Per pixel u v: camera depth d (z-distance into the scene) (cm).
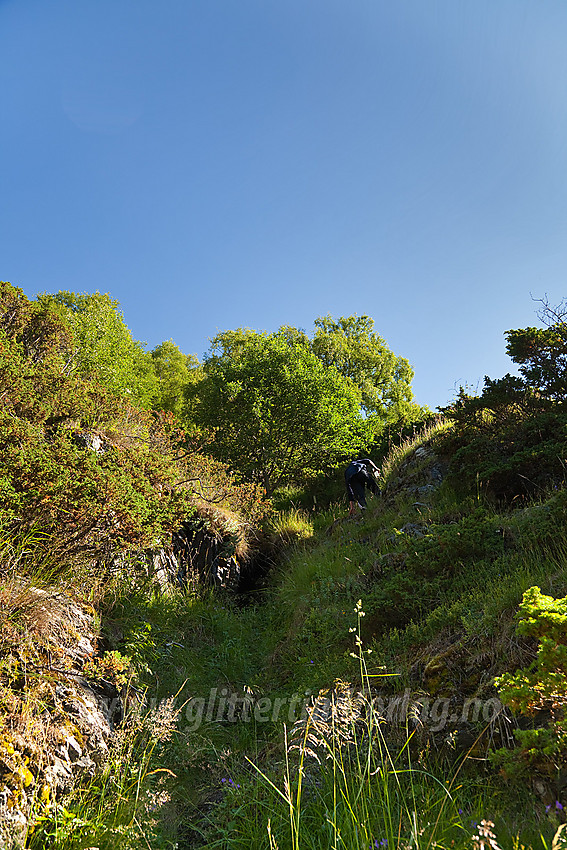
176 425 908
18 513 434
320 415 1605
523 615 288
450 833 244
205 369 1944
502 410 808
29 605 363
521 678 279
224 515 889
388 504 962
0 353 594
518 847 213
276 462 1596
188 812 340
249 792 334
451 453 856
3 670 316
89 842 263
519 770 258
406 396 3144
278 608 745
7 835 244
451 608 448
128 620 499
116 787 315
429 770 319
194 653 562
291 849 263
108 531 502
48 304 898
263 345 1806
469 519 564
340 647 524
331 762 340
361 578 644
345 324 3178
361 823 249
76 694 350
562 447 668
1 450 457
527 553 505
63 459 484
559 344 785
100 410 696
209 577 785
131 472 589
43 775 286
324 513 1217
